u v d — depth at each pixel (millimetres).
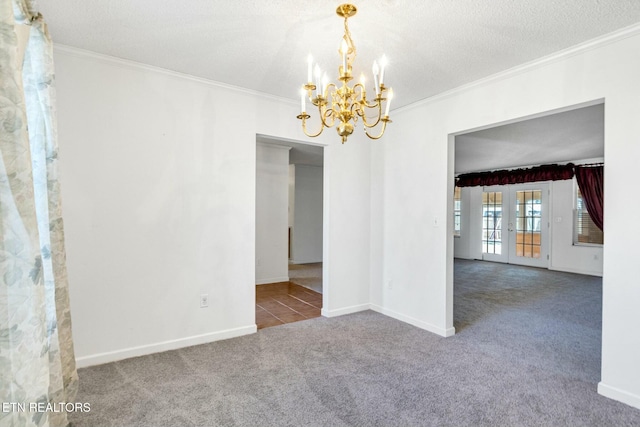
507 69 2639
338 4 1797
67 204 2414
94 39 2242
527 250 7465
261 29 2082
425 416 1945
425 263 3391
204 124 2953
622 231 2084
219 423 1865
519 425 1869
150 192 2725
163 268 2787
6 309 921
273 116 3338
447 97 3166
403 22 1970
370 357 2717
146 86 2693
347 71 1712
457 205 8836
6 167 924
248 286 3203
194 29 2094
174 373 2420
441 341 3064
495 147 5422
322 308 3859
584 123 4035
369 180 4043
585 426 1859
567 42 2203
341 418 1921
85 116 2465
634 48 2029
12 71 937
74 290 2451
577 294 4895
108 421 1867
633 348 2041
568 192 6766
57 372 1576
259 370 2480
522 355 2775
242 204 3156
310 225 7793
